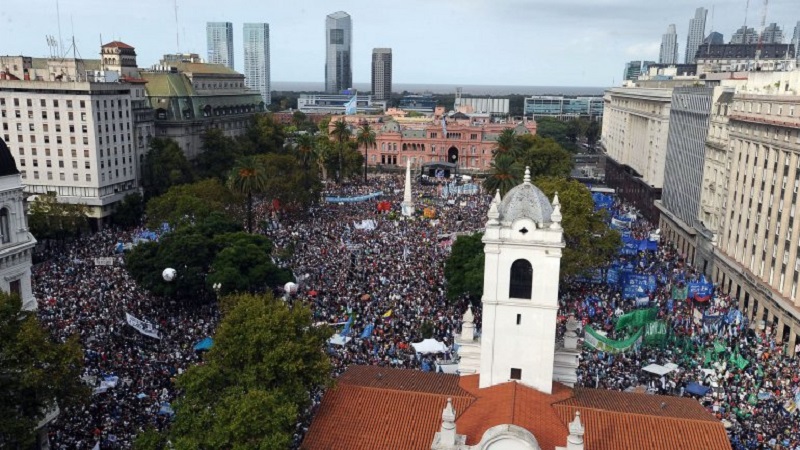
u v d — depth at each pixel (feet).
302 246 398.62
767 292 303.68
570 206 333.62
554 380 180.86
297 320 172.65
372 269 347.77
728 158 376.89
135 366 221.87
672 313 294.46
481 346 168.45
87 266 348.38
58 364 157.07
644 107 597.52
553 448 143.54
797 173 286.87
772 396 215.10
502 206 164.66
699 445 151.53
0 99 479.41
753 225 333.01
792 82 331.16
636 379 224.74
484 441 137.59
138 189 531.91
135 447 150.51
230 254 289.74
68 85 467.11
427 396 166.30
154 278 282.56
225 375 164.25
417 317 279.08
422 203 569.64
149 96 602.44
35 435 156.46
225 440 140.77
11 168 186.29
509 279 163.02
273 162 494.18
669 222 496.64
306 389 170.19
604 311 295.07
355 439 155.84
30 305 197.06
